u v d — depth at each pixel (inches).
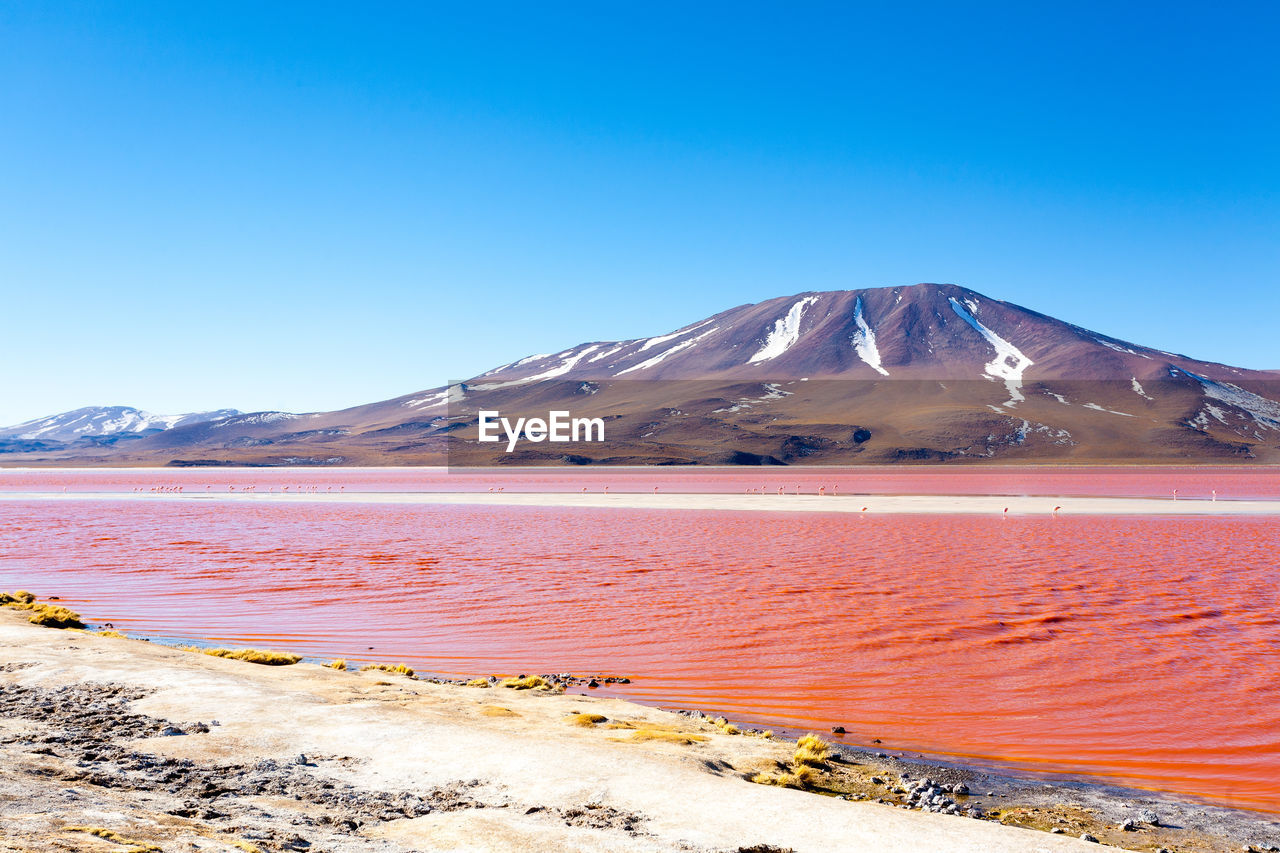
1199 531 2669.8
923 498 4687.5
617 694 813.2
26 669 740.7
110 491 6043.3
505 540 2433.6
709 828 411.8
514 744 550.0
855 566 1812.3
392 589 1487.5
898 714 750.5
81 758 482.9
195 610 1277.1
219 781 462.6
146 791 425.4
